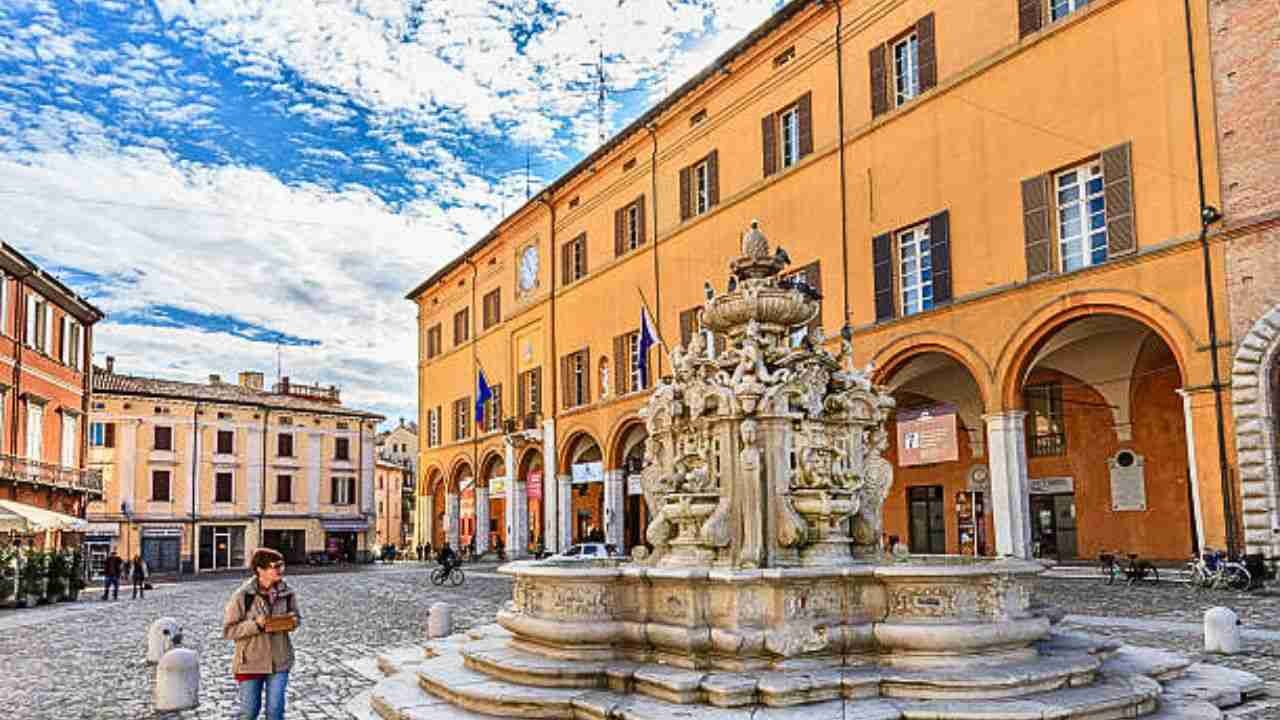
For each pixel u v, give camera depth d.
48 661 15.76
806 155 30.28
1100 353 26.45
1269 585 18.16
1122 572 23.17
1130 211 21.28
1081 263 22.83
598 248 42.53
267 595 7.91
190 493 61.03
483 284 54.72
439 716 9.12
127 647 17.66
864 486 11.59
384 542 90.38
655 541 11.38
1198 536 19.84
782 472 10.73
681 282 36.41
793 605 9.34
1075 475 28.69
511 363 50.22
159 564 59.56
